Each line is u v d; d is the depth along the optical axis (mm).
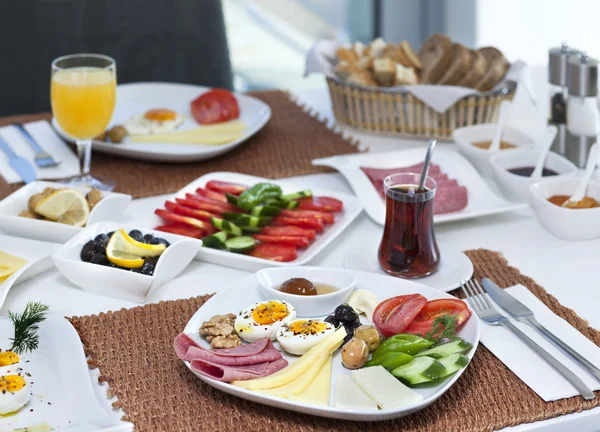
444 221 1639
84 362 1157
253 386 1082
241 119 2242
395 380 1085
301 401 1056
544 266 1518
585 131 1889
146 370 1190
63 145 2096
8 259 1451
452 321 1198
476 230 1669
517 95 2445
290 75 4512
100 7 3113
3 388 1077
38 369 1182
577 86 1841
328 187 1868
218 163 1987
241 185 1806
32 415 1071
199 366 1128
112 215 1639
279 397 1060
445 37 2211
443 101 1982
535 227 1685
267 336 1227
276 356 1162
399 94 2051
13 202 1606
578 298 1404
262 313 1253
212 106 2227
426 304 1275
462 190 1752
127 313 1347
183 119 2221
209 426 1069
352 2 4453
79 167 1958
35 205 1576
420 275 1443
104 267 1374
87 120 1809
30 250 1499
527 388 1144
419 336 1188
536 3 4039
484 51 2250
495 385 1151
